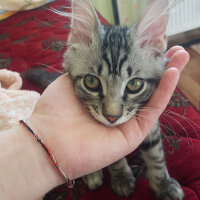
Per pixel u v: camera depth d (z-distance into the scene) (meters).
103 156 0.12
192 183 0.15
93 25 0.13
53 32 0.28
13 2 0.34
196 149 0.17
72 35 0.14
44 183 0.11
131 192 0.16
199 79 0.32
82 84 0.13
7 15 0.34
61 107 0.13
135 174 0.17
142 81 0.13
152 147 0.15
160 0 0.13
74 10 0.13
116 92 0.12
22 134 0.11
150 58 0.13
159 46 0.13
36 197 0.11
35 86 0.23
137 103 0.13
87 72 0.13
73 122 0.12
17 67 0.25
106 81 0.13
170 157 0.17
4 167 0.10
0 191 0.10
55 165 0.11
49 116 0.12
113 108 0.12
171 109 0.20
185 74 0.33
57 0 0.33
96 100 0.13
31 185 0.10
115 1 0.38
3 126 0.15
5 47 0.28
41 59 0.25
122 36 0.14
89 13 0.13
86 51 0.13
